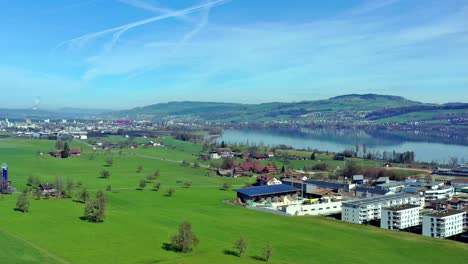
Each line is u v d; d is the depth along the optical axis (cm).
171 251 18662
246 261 17762
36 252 17288
